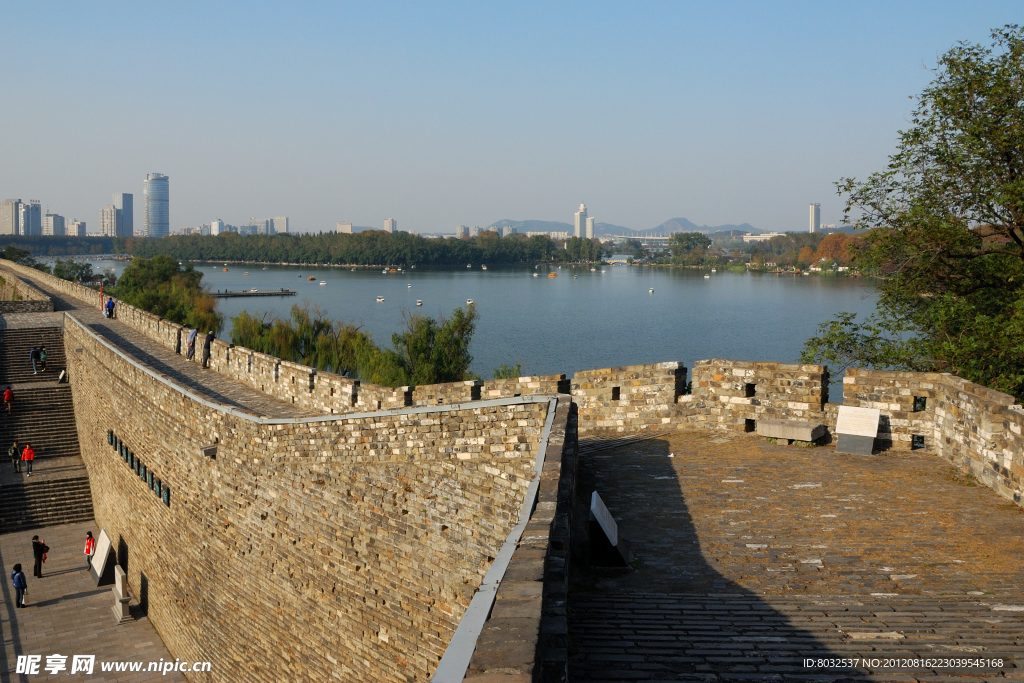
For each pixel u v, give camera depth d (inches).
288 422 675.4
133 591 1092.5
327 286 7076.8
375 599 578.9
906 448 588.1
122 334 1717.5
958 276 901.8
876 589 327.3
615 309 5137.8
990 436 485.7
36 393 1663.4
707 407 671.8
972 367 786.8
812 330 4099.4
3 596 1090.7
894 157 879.7
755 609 303.1
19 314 2127.2
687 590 330.0
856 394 605.6
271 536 698.8
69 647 943.7
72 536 1325.0
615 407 706.2
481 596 196.2
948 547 379.9
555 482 336.5
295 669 663.1
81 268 6338.6
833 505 454.6
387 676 566.6
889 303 938.7
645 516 440.8
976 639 264.2
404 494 558.6
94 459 1384.1
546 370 2915.8
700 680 230.4
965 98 839.1
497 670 145.9
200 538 829.2
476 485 509.0
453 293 6378.0
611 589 331.9
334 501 621.3
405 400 812.6
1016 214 806.5
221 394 1068.5
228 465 768.9
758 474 527.8
